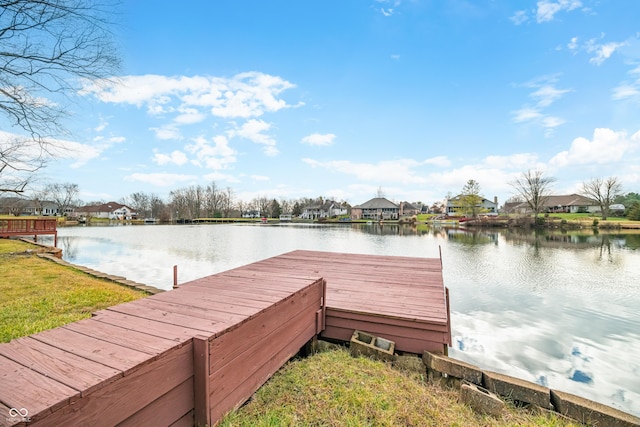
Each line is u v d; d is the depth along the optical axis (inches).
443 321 129.3
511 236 1087.6
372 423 82.4
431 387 111.1
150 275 385.1
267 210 3164.4
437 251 690.8
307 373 105.1
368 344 131.3
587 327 245.4
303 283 127.9
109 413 47.2
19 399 40.8
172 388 59.5
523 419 97.0
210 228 1605.6
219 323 76.1
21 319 157.2
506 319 262.5
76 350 58.1
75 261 498.9
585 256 615.5
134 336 66.1
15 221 600.7
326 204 3129.9
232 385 74.5
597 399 155.5
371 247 766.5
